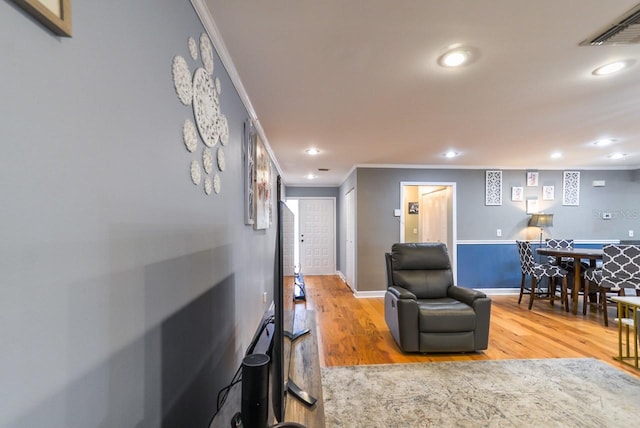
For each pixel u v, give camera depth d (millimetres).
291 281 1696
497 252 5457
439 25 1528
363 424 1868
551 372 2514
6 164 463
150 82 900
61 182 568
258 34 1587
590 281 4258
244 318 2260
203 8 1329
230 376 1819
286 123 3018
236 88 2033
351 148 4098
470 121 3014
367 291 5293
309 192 7820
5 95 462
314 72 2002
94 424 652
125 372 768
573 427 1835
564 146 4043
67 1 563
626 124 3109
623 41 1658
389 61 1871
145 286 865
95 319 660
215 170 1519
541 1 1354
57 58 559
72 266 594
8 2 467
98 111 672
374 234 5328
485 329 2895
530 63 1897
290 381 1287
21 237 487
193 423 1206
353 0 1345
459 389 2260
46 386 532
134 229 811
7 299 465
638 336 2668
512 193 5480
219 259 1588
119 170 747
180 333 1094
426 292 3377
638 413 1961
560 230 5516
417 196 7145
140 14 848
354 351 2973
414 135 3486
